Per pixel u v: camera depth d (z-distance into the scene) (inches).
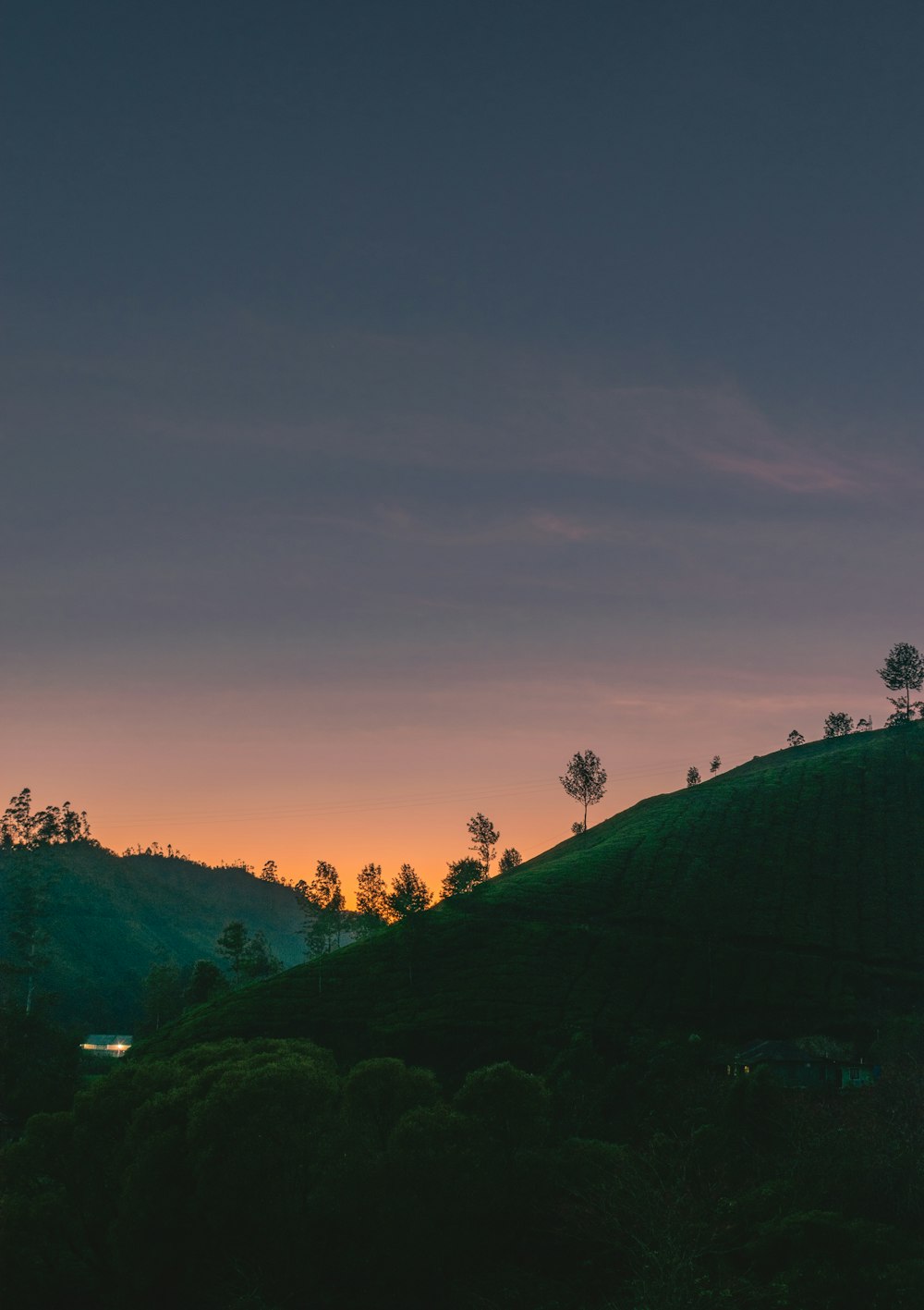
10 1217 1734.7
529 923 4997.5
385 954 4815.5
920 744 7504.9
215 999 4790.8
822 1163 1815.9
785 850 5797.2
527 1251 1721.2
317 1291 1674.5
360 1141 1769.2
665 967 4345.5
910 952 4434.1
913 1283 1359.5
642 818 7190.0
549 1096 1882.4
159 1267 1680.6
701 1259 1518.2
